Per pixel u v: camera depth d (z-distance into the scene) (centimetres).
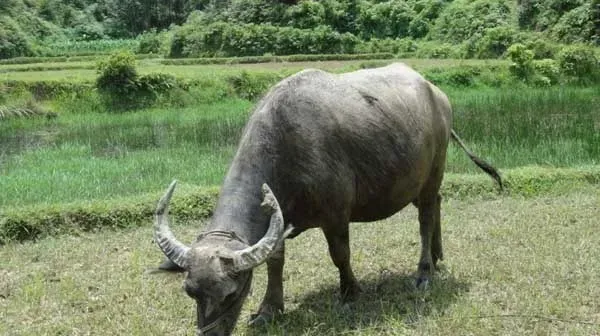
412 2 4138
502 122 1506
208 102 2466
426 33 3916
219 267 455
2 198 1016
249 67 3030
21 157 1405
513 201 999
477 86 2652
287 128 561
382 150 609
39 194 1045
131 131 1742
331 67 2961
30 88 2402
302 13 3953
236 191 534
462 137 1410
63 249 824
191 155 1363
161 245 470
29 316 624
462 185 1045
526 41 3142
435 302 614
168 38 4069
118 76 2414
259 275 710
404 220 912
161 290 671
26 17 4881
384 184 617
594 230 814
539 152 1265
